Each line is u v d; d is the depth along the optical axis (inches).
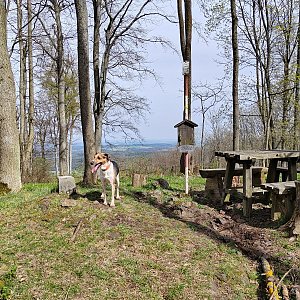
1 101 327.9
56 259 184.9
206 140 915.4
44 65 686.5
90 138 357.1
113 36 575.2
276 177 326.3
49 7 585.9
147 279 171.5
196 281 173.0
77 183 368.8
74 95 855.1
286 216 249.1
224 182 309.3
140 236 213.5
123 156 671.8
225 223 257.8
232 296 167.3
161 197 318.0
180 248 202.5
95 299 156.6
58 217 238.4
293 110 660.1
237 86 489.7
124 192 320.5
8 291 157.8
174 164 661.9
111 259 186.1
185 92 349.7
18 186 336.5
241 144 932.6
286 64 668.7
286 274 178.9
